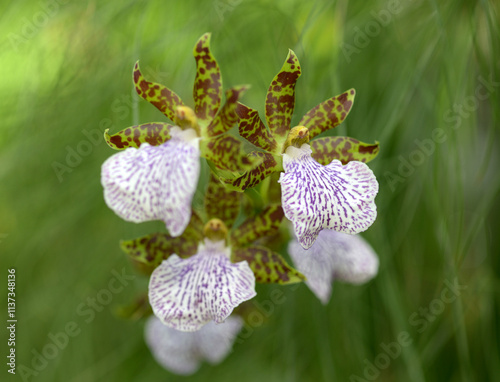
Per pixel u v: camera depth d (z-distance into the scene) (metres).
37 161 0.46
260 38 0.43
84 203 0.46
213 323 0.41
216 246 0.35
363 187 0.33
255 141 0.33
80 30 0.44
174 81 0.43
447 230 0.41
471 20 0.39
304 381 0.47
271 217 0.35
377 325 0.46
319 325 0.44
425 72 0.42
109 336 0.50
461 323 0.41
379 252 0.43
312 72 0.42
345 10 0.41
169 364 0.42
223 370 0.48
